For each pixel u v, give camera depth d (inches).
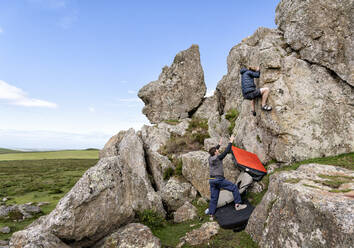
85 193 260.2
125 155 549.0
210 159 291.9
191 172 423.8
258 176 313.6
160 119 855.1
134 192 322.0
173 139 668.1
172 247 238.7
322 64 298.2
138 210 312.7
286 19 342.3
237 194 277.6
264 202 220.1
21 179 1485.0
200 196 412.2
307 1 305.9
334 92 292.0
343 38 283.9
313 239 144.0
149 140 674.2
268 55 315.6
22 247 225.0
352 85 278.8
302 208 159.9
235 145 447.2
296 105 294.4
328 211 139.2
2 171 2066.9
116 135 721.6
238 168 372.2
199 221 299.9
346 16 281.6
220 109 666.8
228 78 625.6
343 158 260.5
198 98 858.8
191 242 234.5
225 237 228.8
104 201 271.3
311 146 285.9
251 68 336.2
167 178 518.0
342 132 282.7
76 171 2081.7
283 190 191.3
